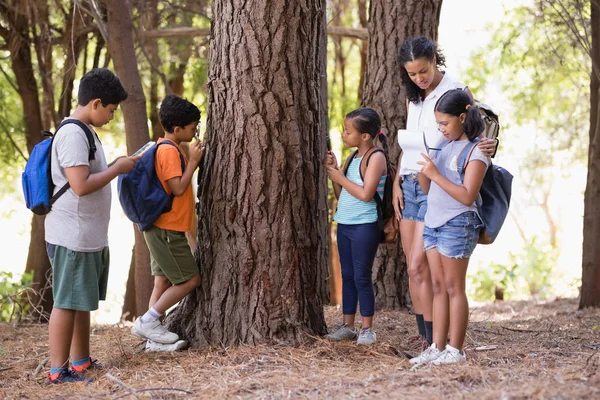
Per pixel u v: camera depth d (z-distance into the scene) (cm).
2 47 892
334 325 586
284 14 445
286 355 424
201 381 383
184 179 439
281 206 450
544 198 1906
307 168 459
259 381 367
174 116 446
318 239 471
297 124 452
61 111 930
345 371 386
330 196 1073
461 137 397
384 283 684
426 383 353
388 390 342
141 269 750
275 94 446
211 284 462
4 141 984
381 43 680
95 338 553
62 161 394
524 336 537
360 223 458
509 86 1239
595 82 746
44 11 834
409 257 452
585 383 335
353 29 925
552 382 339
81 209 403
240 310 453
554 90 1278
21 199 1297
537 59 1027
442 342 407
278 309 449
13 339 568
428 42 418
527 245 1470
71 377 409
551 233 1909
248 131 448
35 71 927
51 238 404
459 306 397
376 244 461
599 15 734
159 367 420
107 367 434
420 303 464
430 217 402
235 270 454
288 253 451
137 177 435
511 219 2086
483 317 734
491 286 1279
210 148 464
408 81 441
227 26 453
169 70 1024
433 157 415
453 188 385
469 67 1312
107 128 1178
